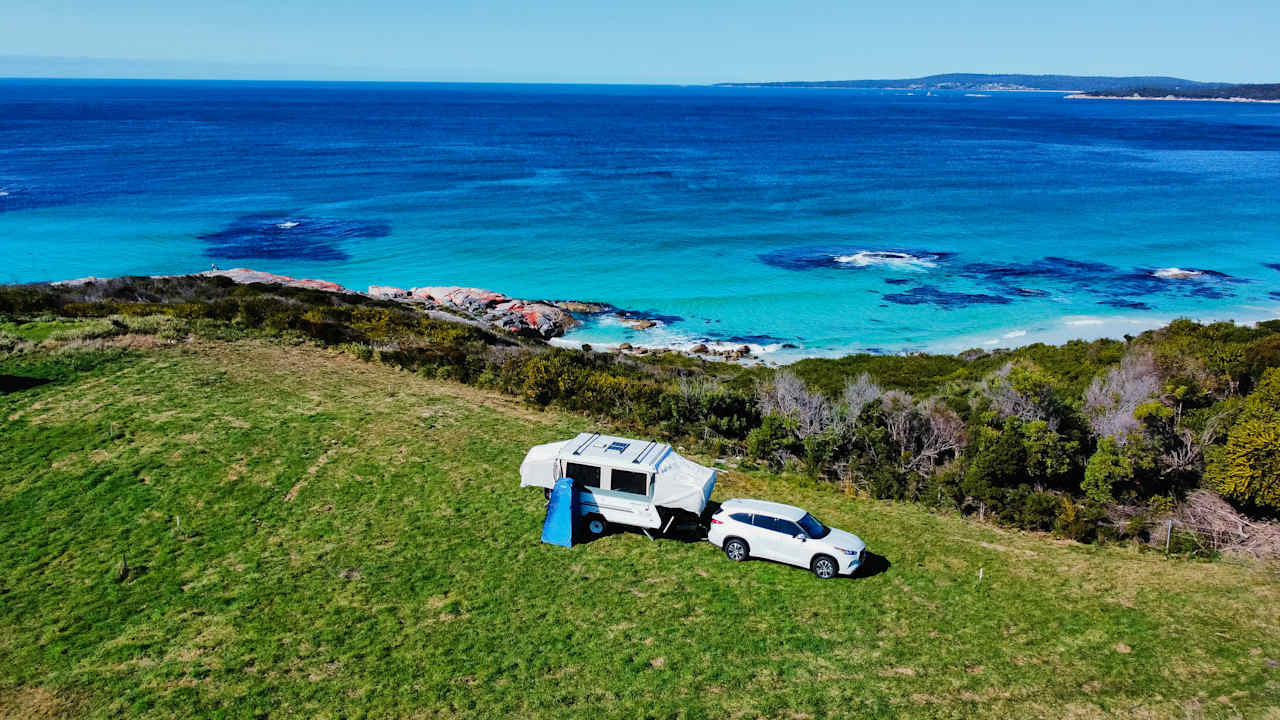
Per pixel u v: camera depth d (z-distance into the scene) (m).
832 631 15.09
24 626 14.30
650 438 26.59
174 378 27.58
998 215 93.25
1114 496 21.30
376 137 185.12
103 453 21.28
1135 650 14.52
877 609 15.96
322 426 24.30
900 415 25.20
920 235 82.62
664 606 15.80
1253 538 19.09
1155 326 53.22
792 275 66.94
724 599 16.16
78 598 15.23
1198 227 86.06
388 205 95.25
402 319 42.53
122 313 37.03
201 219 85.19
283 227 82.50
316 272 67.06
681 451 25.59
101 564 16.48
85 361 28.47
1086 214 93.75
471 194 103.75
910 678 13.60
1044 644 14.77
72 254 69.75
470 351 35.72
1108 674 13.74
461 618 15.12
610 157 150.75
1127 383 25.89
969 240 80.38
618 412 28.34
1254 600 16.42
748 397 28.56
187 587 15.81
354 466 21.72
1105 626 15.41
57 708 12.28
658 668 13.74
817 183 118.00
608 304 59.25
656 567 17.42
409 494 20.34
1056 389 26.59
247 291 47.44
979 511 21.56
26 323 33.25
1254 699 12.86
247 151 148.12
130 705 12.41
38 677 12.98
